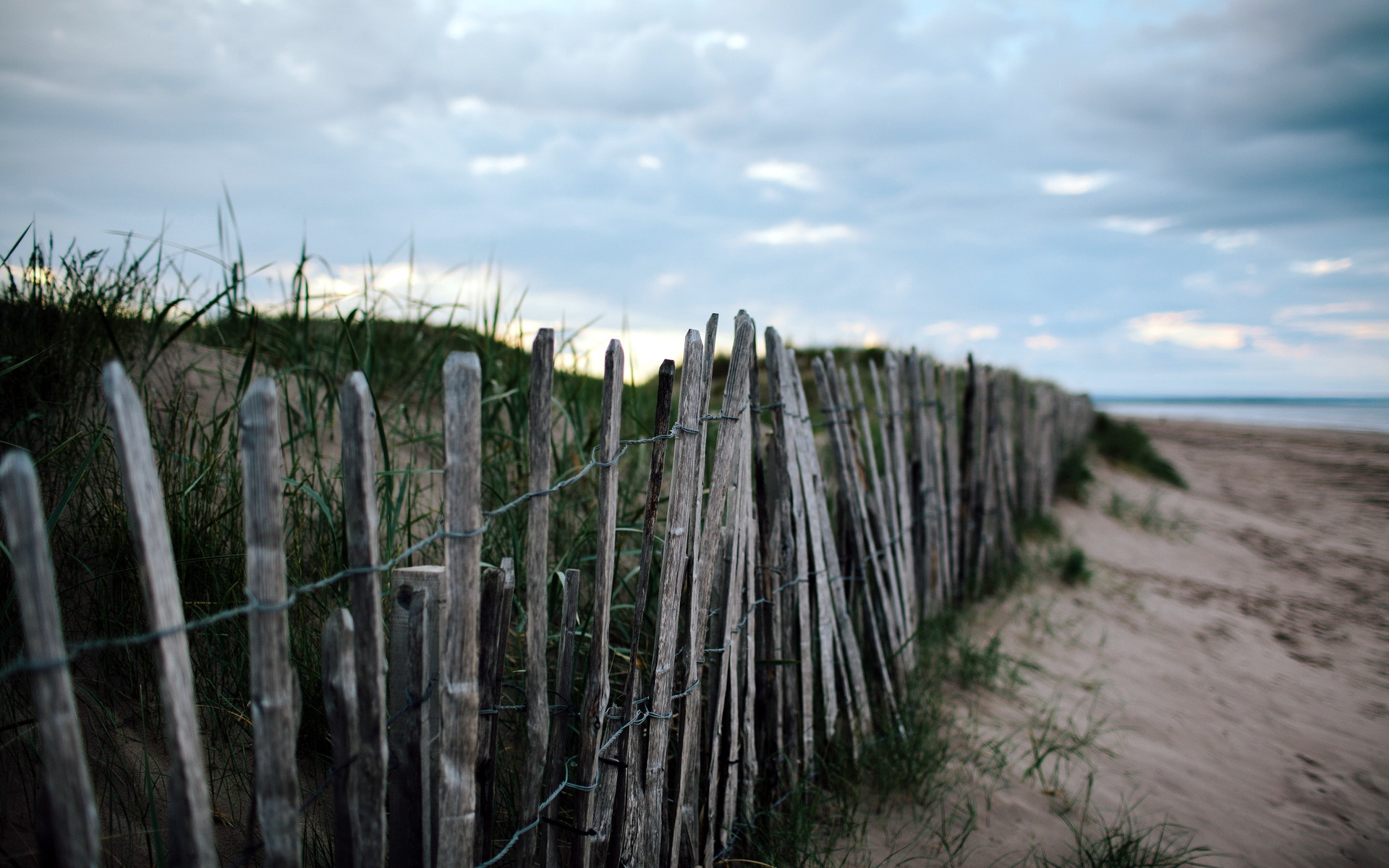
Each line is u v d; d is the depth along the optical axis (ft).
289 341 11.32
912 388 12.99
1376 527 34.06
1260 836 9.32
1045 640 14.98
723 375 30.45
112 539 6.50
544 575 4.99
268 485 3.36
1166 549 25.13
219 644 6.41
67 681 2.93
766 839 7.65
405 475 7.95
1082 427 36.70
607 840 5.92
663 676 6.03
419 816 4.57
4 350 7.66
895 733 9.64
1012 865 7.99
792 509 8.53
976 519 16.31
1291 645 17.38
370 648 3.87
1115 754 10.83
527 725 5.18
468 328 12.56
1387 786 11.03
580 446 11.02
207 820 3.34
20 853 4.74
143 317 9.78
